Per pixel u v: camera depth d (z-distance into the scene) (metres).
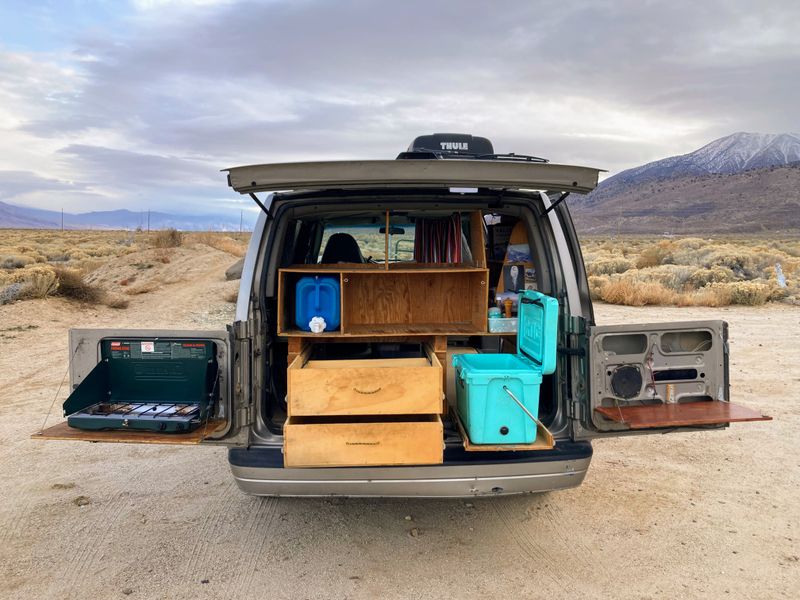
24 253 33.88
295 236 4.10
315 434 2.89
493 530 3.69
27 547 3.49
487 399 3.04
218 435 3.07
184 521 3.83
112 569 3.24
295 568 3.25
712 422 3.01
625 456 5.03
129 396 3.28
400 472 3.01
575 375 3.25
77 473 4.70
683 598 2.96
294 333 3.40
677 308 15.39
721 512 3.93
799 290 16.94
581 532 3.66
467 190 3.09
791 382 7.32
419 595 2.99
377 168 2.80
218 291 19.47
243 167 2.80
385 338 3.63
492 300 4.19
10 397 7.14
